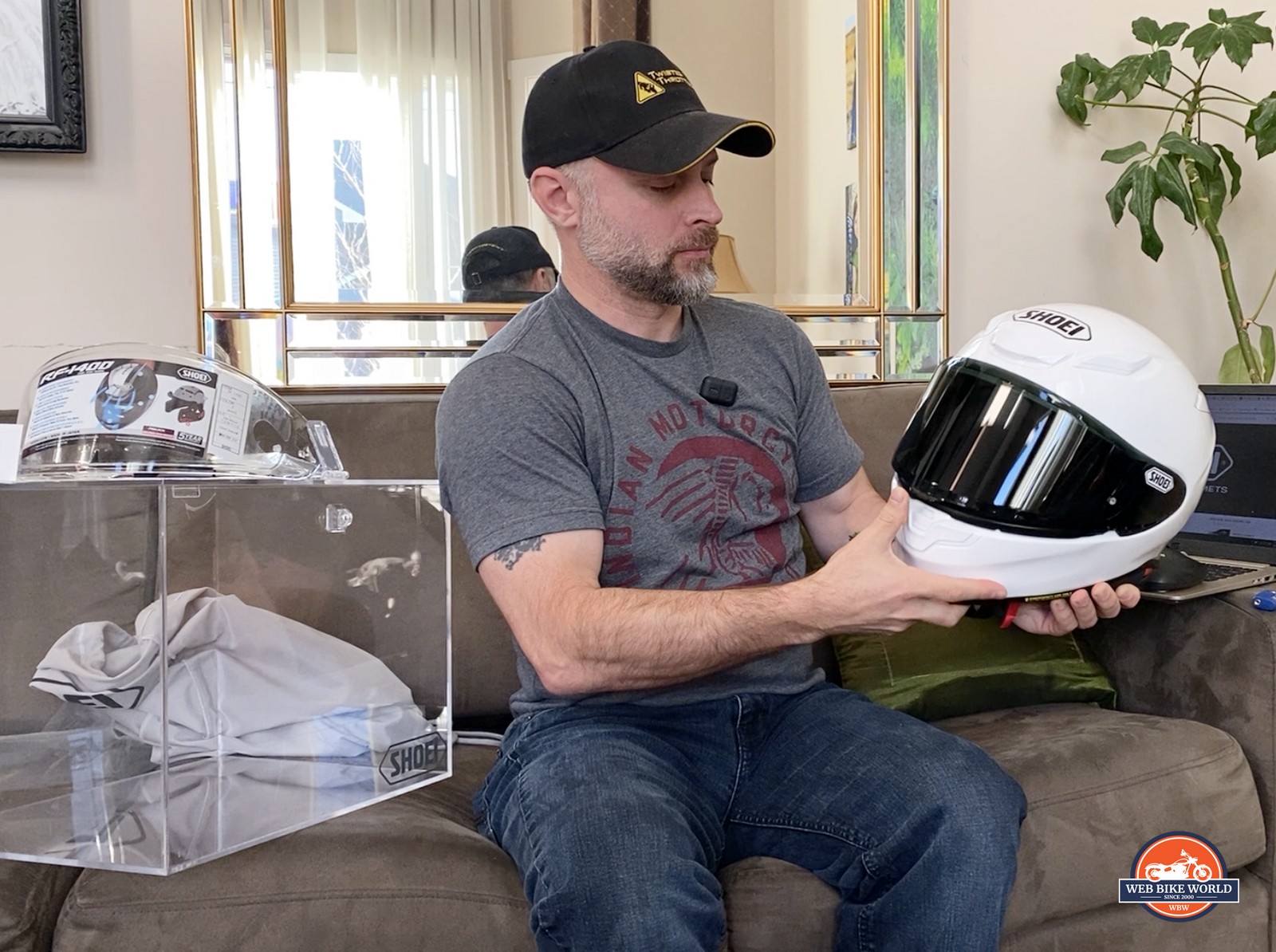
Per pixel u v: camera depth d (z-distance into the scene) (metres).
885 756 1.11
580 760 1.07
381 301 1.84
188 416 1.07
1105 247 2.29
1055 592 1.12
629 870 0.95
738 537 1.25
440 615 1.28
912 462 1.17
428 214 1.85
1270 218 2.35
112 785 1.01
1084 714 1.43
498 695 1.54
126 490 0.97
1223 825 1.27
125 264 1.80
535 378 1.18
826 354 2.08
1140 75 2.07
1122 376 1.09
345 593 1.16
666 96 1.22
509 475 1.13
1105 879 1.19
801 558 1.32
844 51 2.06
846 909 1.07
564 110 1.23
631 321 1.26
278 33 1.76
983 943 1.00
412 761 1.24
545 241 1.90
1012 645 1.53
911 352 2.12
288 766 1.09
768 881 1.09
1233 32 2.04
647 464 1.21
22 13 1.71
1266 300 2.34
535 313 1.27
